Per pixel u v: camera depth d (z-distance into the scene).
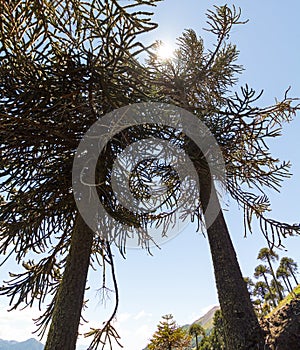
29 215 4.33
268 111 4.57
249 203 5.05
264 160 4.90
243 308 3.73
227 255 4.23
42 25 3.13
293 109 4.56
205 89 5.40
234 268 4.13
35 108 3.37
